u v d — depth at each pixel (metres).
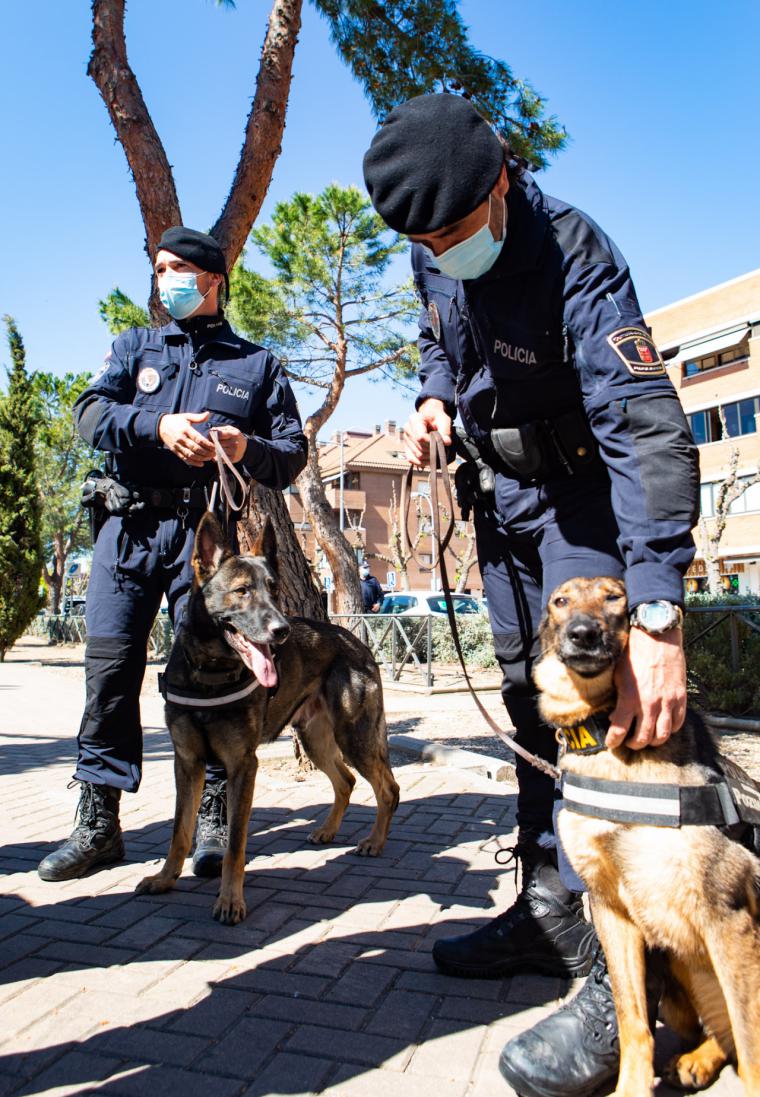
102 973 2.79
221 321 4.07
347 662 4.40
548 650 2.26
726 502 19.47
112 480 3.90
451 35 7.67
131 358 3.92
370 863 3.99
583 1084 2.05
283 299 15.78
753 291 31.27
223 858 3.66
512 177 2.32
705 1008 2.08
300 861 4.05
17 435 23.47
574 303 2.21
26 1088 2.12
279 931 3.14
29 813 5.09
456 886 3.62
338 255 15.70
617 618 2.14
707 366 33.53
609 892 2.05
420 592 19.94
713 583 19.38
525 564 2.81
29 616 23.80
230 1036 2.36
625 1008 2.01
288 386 4.16
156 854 4.17
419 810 5.00
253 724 3.59
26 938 3.08
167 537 3.85
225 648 3.52
